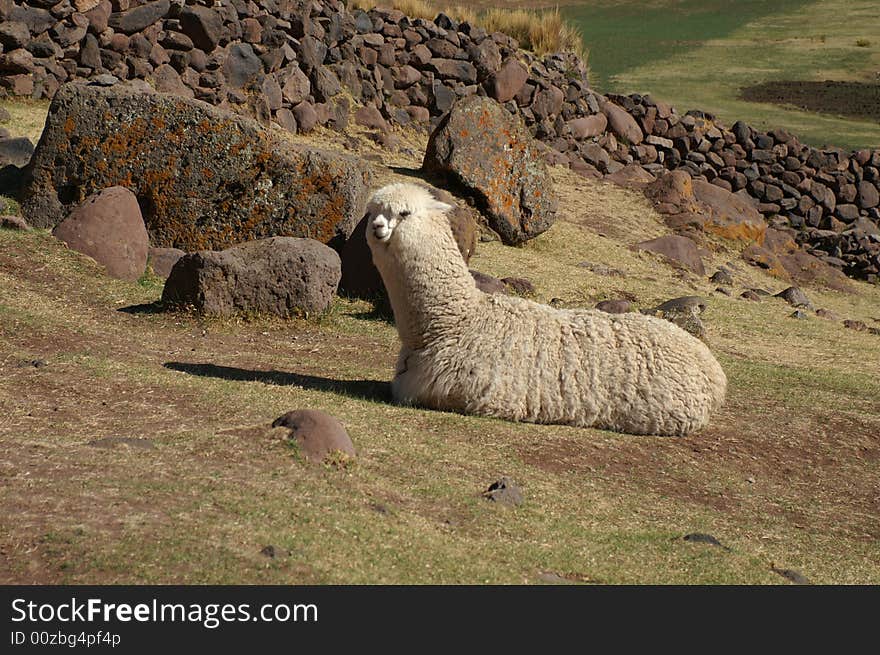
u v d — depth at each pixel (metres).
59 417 8.89
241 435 8.52
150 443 8.14
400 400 11.05
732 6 81.31
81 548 6.09
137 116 17.31
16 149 18.94
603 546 7.82
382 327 15.45
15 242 15.52
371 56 30.95
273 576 6.10
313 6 29.11
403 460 8.85
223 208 17.45
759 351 18.23
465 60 32.69
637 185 32.97
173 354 12.52
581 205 29.78
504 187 23.64
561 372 10.90
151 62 24.81
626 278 22.95
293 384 11.41
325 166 17.48
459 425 10.25
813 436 12.12
